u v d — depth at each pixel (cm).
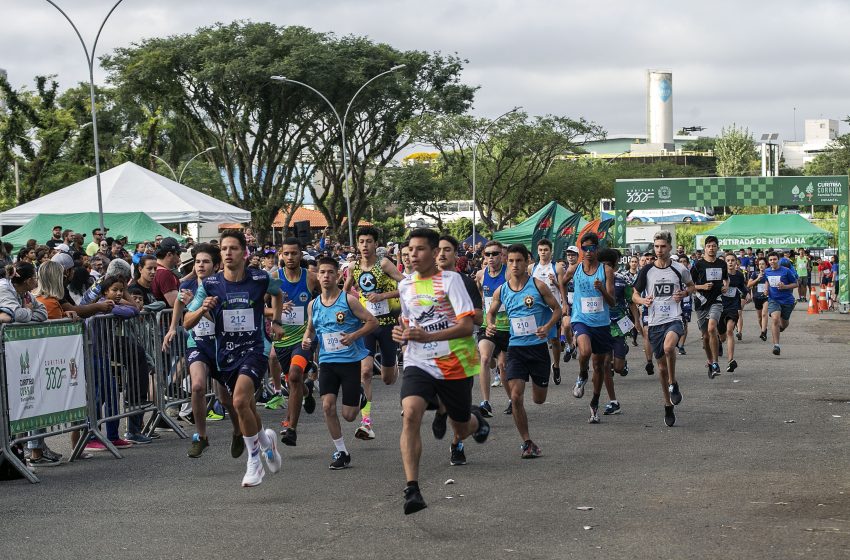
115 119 6619
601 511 698
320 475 862
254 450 813
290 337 1181
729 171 12812
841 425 1081
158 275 1191
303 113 5347
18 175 4919
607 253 1135
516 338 946
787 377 1577
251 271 851
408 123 5503
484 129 5709
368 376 1033
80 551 629
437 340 727
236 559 600
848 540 610
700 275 1563
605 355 1166
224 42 5012
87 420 990
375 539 638
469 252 2986
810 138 17800
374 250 1177
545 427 1111
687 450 940
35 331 909
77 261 1513
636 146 15125
